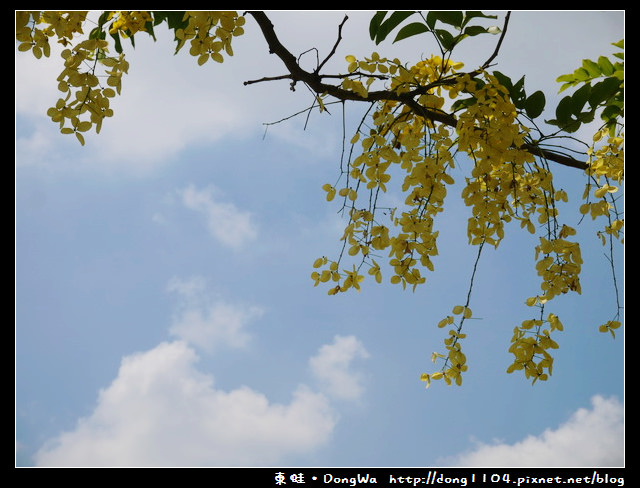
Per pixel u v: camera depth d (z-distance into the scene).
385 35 1.61
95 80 1.50
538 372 1.63
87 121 1.51
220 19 1.38
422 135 1.77
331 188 1.62
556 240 1.59
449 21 1.58
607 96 1.62
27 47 1.50
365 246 1.61
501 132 1.52
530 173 1.67
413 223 1.59
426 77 1.81
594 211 1.61
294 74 1.52
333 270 1.64
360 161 1.54
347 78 1.55
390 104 1.75
